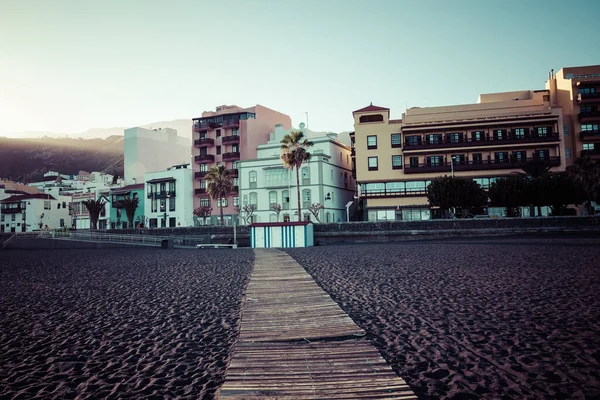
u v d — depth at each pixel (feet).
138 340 25.86
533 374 18.19
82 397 17.43
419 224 158.51
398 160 207.92
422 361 20.27
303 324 28.14
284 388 17.07
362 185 211.00
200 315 32.71
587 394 16.08
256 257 90.94
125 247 162.40
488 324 26.58
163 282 53.16
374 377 18.08
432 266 60.75
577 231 137.69
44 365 21.57
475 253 80.89
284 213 223.71
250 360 20.90
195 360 21.72
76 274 65.41
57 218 323.78
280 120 298.97
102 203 256.11
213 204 256.52
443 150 199.62
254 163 233.76
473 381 17.66
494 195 162.61
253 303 36.11
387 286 43.60
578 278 43.68
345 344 23.36
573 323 25.89
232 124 267.18
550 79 213.25
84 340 26.17
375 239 161.68
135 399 17.08
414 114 211.61
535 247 90.02
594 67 204.13
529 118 192.44
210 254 108.99
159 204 267.39
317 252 103.65
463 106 208.64
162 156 328.29
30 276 63.62
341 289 42.75
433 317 29.09
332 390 16.74
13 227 318.86
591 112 196.03
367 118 219.20
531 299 33.78
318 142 231.30
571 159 202.08
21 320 32.19
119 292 45.57
